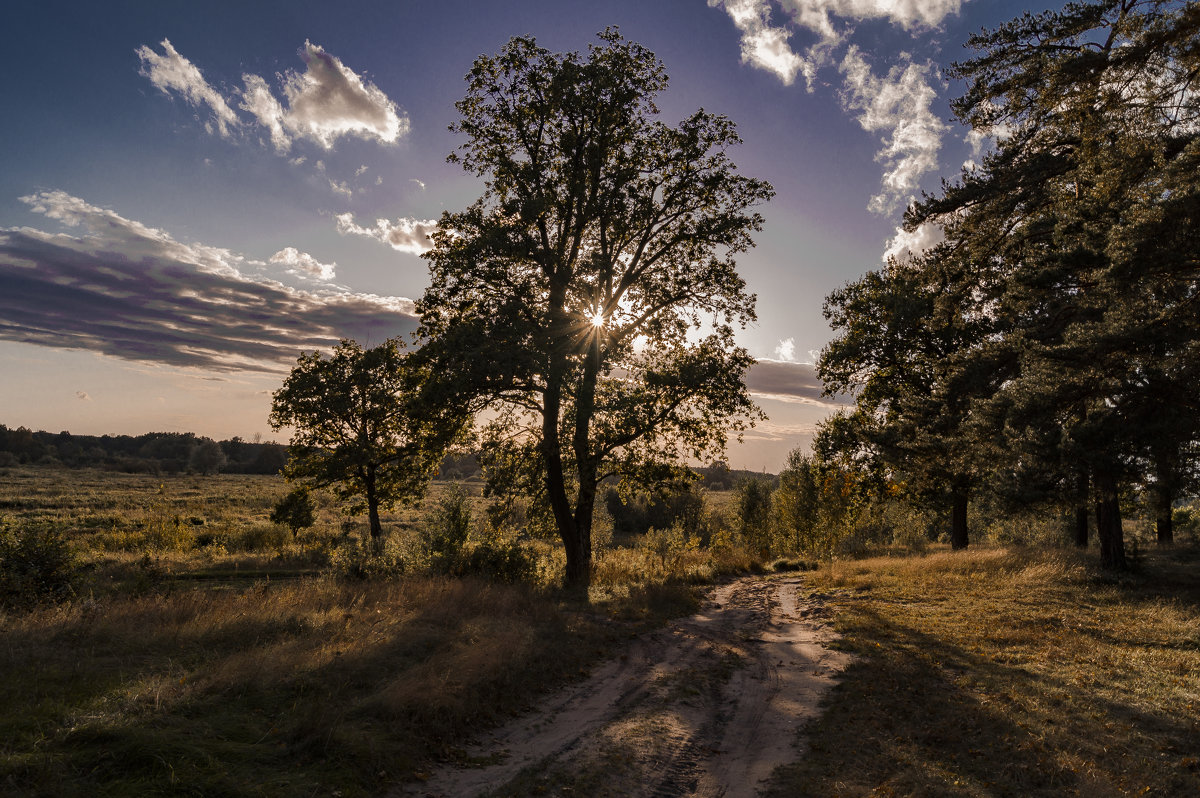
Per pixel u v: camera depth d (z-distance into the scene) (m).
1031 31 16.69
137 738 4.91
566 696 8.37
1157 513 15.44
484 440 20.73
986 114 18.17
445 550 17.61
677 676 9.37
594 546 45.22
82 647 7.41
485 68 19.55
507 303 17.91
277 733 5.61
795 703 8.19
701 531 62.56
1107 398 14.10
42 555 11.38
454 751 6.22
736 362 20.64
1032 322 17.34
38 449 133.62
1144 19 12.52
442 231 19.83
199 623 8.75
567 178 20.17
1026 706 7.35
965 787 5.49
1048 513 16.30
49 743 4.73
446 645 8.92
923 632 11.72
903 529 54.59
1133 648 9.88
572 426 19.55
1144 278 12.07
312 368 31.05
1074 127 15.14
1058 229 15.65
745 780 5.90
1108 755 6.02
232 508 66.25
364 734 5.81
